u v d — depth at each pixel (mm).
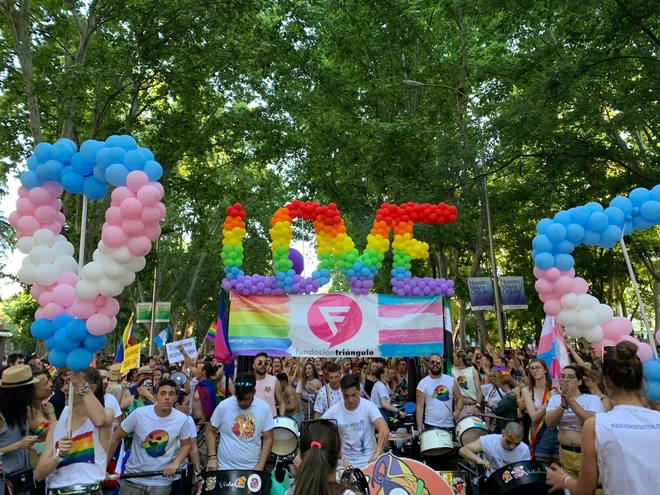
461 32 22484
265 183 26500
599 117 17875
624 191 19000
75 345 4746
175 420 5891
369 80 25047
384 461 4535
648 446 3002
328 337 9188
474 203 23547
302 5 20859
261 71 21594
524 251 30266
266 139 22859
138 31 17094
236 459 6004
